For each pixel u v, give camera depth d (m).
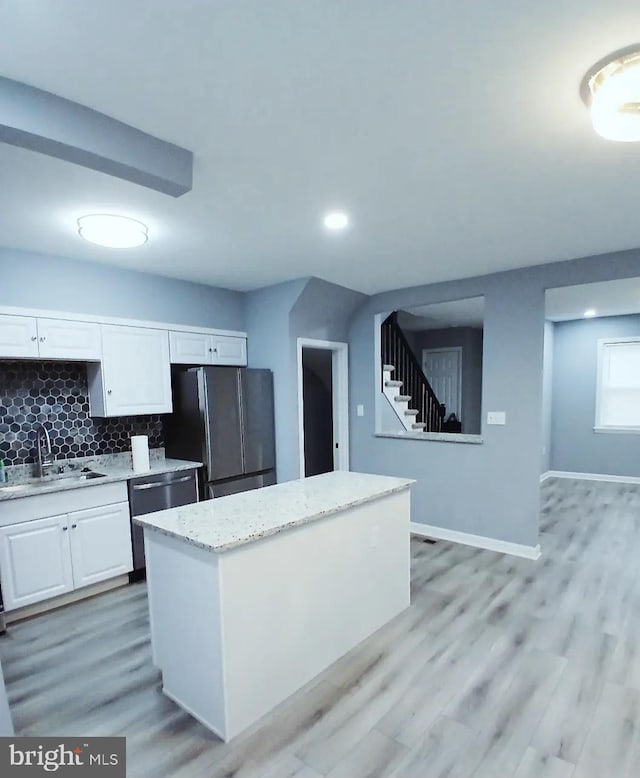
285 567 2.00
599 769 1.62
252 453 4.01
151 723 1.88
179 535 1.83
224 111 1.51
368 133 1.66
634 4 1.07
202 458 3.70
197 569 1.82
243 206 2.30
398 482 2.76
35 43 1.17
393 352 5.93
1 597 2.62
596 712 1.90
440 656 2.31
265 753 1.72
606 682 2.08
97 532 3.06
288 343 4.08
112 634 2.59
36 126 1.37
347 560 2.34
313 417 5.37
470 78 1.35
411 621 2.66
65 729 1.86
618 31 1.16
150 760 1.69
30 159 1.76
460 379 7.71
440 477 4.12
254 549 1.86
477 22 1.13
